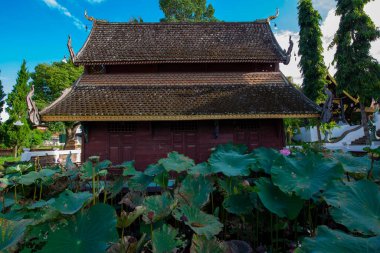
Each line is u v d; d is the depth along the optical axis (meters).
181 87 11.66
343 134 17.50
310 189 2.41
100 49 12.52
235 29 14.38
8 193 3.96
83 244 1.96
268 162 3.43
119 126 11.04
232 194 3.06
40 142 29.98
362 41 15.21
